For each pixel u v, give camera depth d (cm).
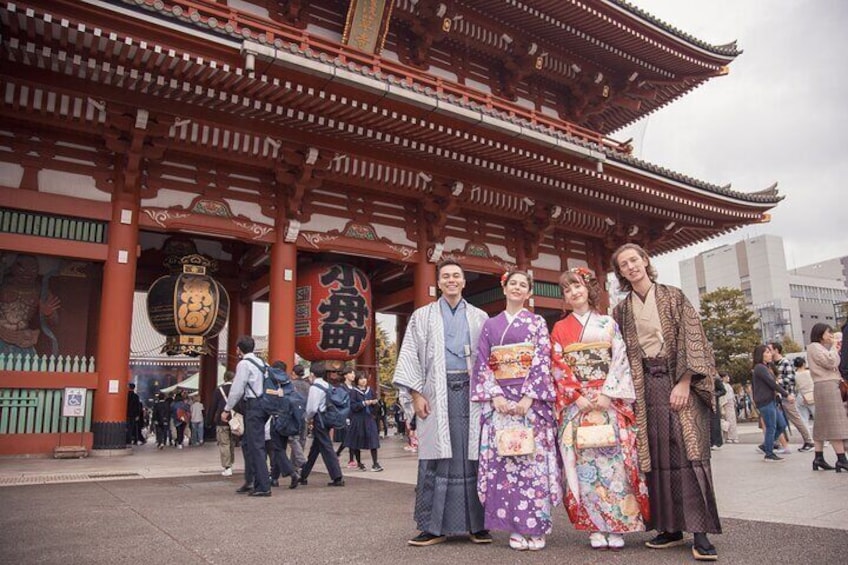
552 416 497
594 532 470
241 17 1412
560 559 430
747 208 2336
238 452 1561
